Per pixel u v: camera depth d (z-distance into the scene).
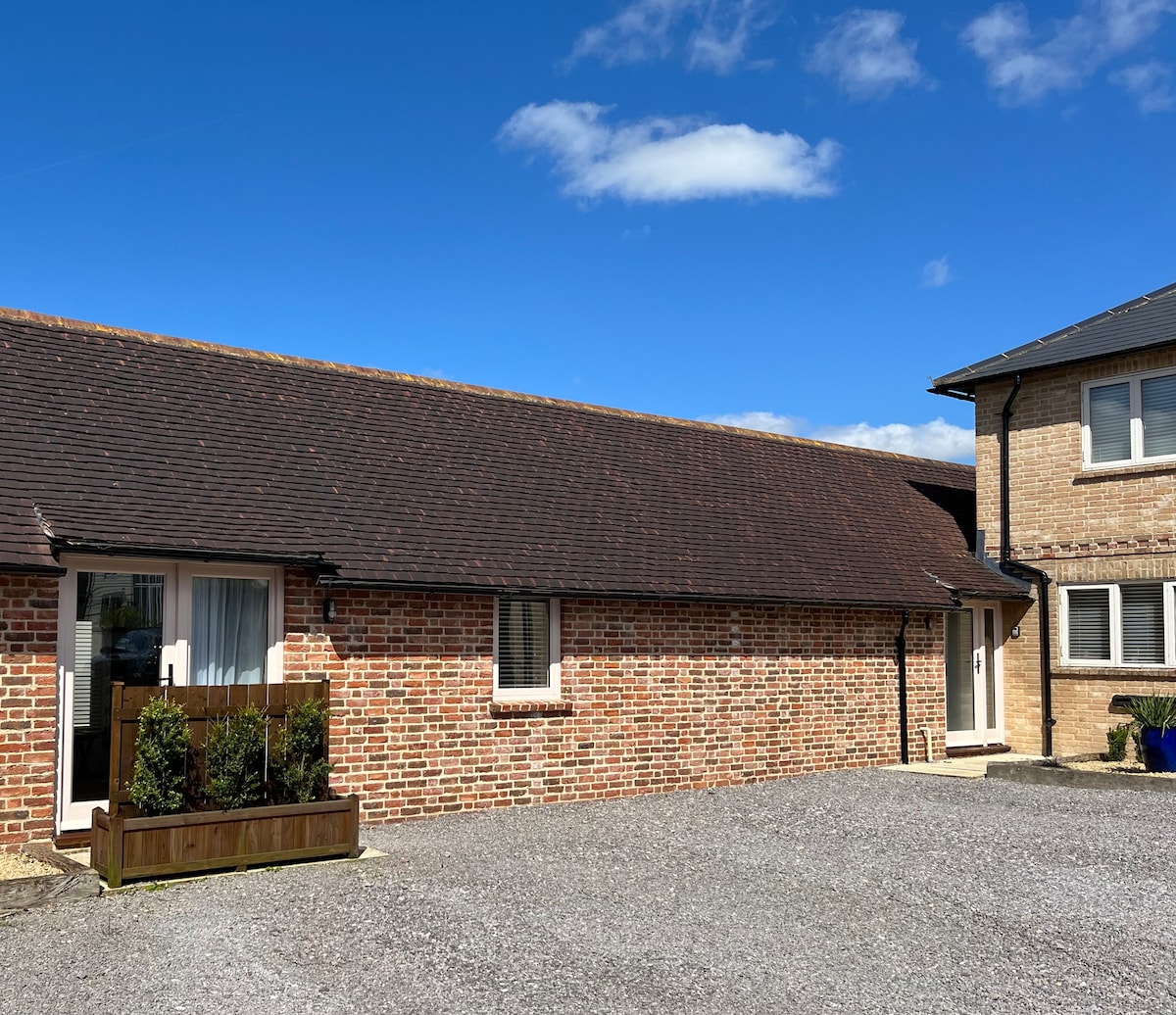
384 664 12.41
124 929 7.55
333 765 11.38
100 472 11.62
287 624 11.85
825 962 7.18
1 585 10.07
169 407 13.43
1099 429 17.58
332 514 12.73
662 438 18.94
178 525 11.28
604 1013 6.24
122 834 8.68
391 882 8.91
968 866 9.76
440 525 13.52
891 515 19.58
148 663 11.15
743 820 11.99
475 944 7.32
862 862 9.90
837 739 16.33
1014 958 7.32
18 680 10.09
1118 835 11.02
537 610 13.80
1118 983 6.88
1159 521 16.69
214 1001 6.28
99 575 10.91
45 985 6.52
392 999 6.35
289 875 9.12
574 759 13.77
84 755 10.69
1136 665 16.92
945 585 17.45
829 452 21.58
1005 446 18.69
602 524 15.21
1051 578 18.00
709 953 7.30
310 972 6.76
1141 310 18.80
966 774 15.62
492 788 13.07
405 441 15.17
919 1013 6.36
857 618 16.73
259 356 15.67
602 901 8.45
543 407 18.14
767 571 15.76
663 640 14.70
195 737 9.43
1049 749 17.91
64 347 13.61
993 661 18.70
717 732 15.08
